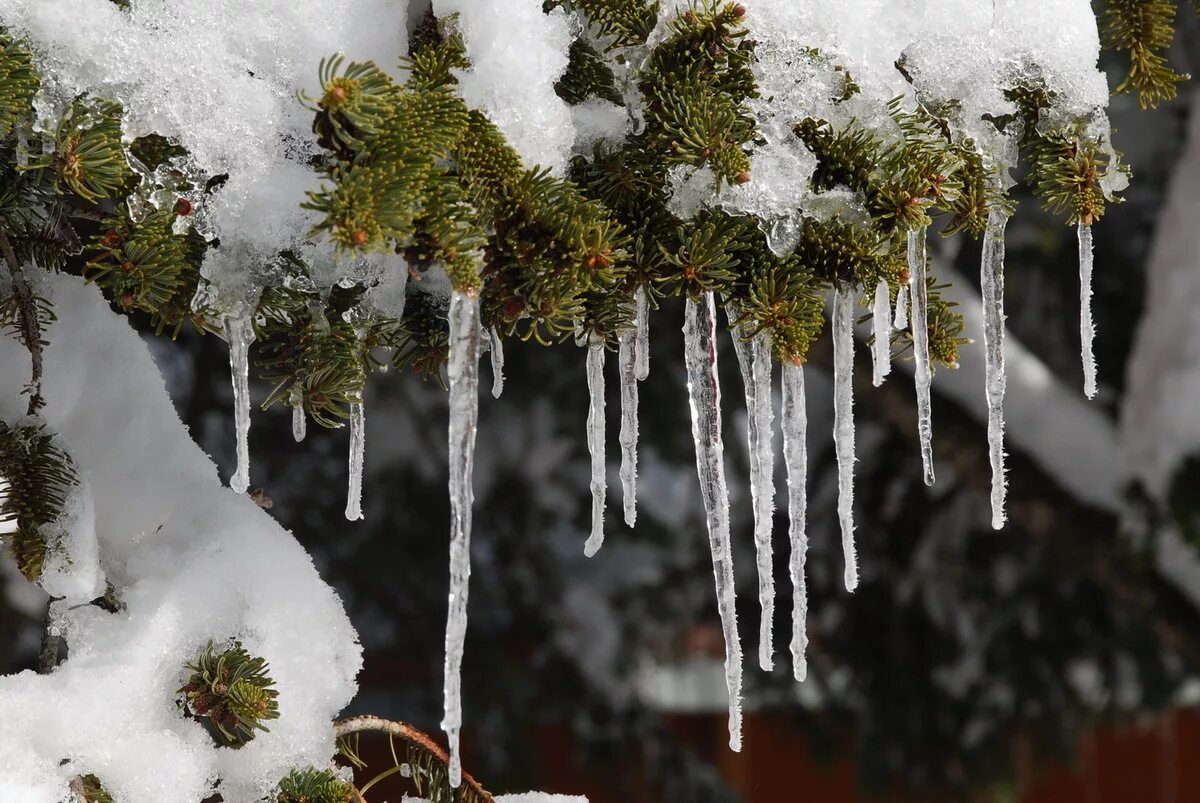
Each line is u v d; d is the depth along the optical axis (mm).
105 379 2766
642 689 5512
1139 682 4996
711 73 2678
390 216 2594
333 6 2646
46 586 2709
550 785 5547
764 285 2684
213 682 2701
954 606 5062
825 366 4352
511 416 5094
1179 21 4293
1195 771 6934
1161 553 4266
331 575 5070
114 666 2699
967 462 4402
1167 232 4324
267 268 2654
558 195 2641
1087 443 4301
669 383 4758
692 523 5465
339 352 2674
